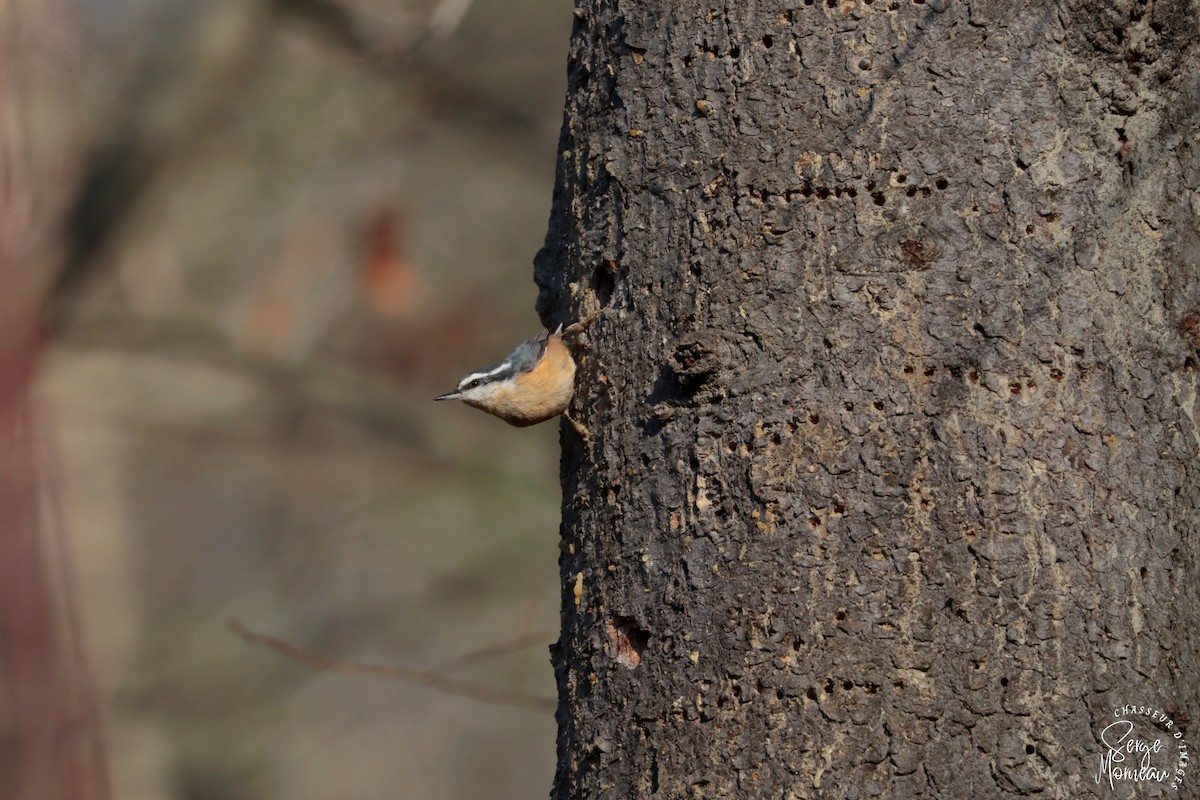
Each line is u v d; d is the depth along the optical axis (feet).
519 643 34.42
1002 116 22.70
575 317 25.46
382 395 65.98
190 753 68.85
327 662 34.50
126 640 66.23
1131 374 22.50
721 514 22.52
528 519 65.98
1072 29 22.98
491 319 71.92
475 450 65.62
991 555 21.59
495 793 84.58
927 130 22.65
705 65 23.76
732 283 22.97
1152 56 23.26
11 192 22.13
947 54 22.82
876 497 21.85
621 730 22.84
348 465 69.31
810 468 22.07
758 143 23.15
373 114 71.92
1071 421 22.12
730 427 22.63
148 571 73.87
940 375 22.13
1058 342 22.30
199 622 72.08
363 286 62.80
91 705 18.98
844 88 22.91
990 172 22.57
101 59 59.82
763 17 23.40
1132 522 22.03
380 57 55.93
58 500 19.61
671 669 22.39
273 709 71.72
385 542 68.80
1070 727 21.17
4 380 20.56
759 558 22.02
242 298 70.28
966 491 21.79
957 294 22.33
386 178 73.00
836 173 22.74
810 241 22.72
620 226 24.56
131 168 61.46
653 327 23.82
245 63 64.49
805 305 22.57
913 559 21.65
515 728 87.61
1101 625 21.56
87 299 61.26
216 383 66.54
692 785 21.77
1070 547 21.72
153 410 66.39
